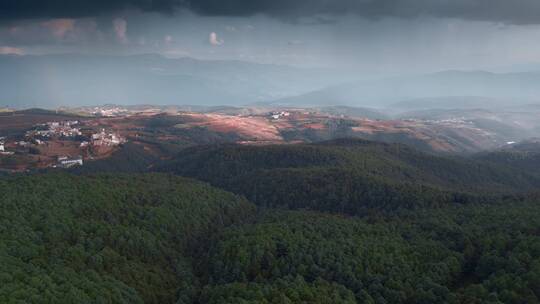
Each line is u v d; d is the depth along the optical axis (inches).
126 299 4889.3
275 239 6122.1
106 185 7815.0
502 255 5260.8
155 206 7440.9
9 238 5206.7
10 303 3946.9
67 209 6373.0
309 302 4505.4
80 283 4736.7
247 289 4936.0
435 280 5068.9
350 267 5295.3
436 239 6097.4
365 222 7209.6
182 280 5856.3
